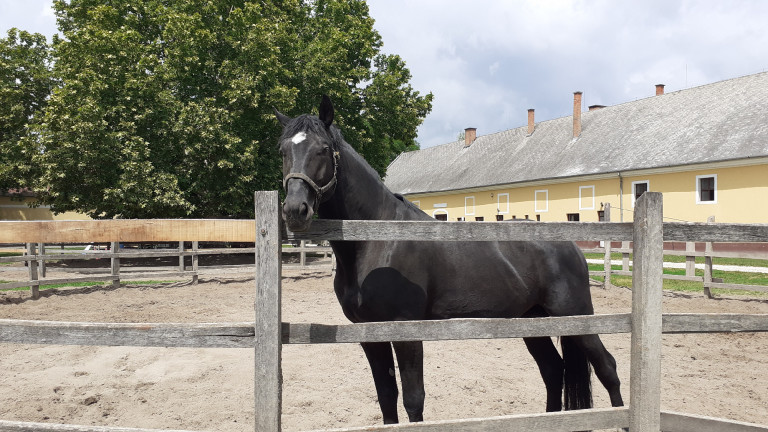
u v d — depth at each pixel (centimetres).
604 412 248
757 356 607
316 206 257
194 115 1535
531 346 375
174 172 1630
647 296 241
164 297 999
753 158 2156
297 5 1914
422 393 272
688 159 2445
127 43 1548
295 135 262
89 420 397
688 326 250
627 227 251
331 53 1867
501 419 234
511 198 3494
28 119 2086
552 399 367
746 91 2623
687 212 2459
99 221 581
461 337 230
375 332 224
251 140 1723
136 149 1509
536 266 333
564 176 3031
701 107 2767
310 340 220
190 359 574
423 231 232
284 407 426
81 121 1423
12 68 2055
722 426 253
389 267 281
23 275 1310
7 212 3014
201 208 1741
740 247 1722
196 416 407
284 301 985
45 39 2181
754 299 976
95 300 948
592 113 3556
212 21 1686
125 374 517
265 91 1631
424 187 4359
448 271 300
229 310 861
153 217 1698
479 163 4084
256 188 1781
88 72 1462
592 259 1856
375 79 2025
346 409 423
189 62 1595
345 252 287
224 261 1764
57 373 518
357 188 296
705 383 500
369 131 2081
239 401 441
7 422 214
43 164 1527
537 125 3953
